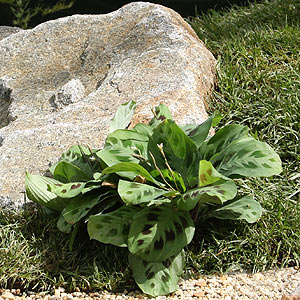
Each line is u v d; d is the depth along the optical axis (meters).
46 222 5.03
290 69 7.12
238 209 4.80
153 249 4.37
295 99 6.54
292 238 4.96
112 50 7.06
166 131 4.94
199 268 4.68
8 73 7.30
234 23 8.70
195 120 5.82
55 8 14.41
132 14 7.41
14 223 5.05
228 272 4.73
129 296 4.43
